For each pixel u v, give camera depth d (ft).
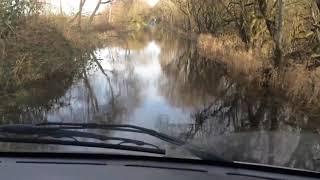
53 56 70.03
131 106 48.52
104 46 139.64
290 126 39.65
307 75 53.57
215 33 138.92
